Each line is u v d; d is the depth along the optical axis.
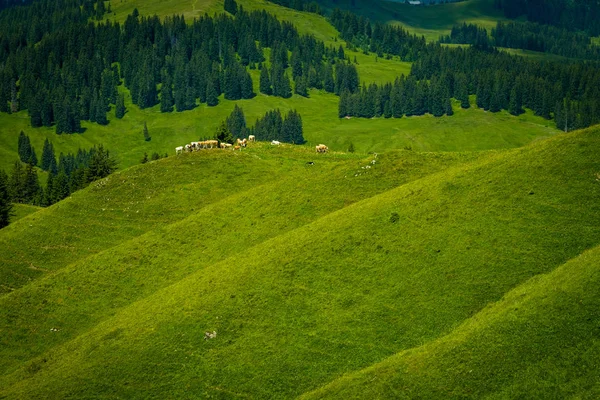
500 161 72.31
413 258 61.97
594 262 50.75
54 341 71.81
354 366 52.91
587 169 65.75
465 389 44.81
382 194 77.94
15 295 79.31
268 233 81.69
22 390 58.41
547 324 46.72
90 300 77.69
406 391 46.31
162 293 72.31
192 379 54.78
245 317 60.06
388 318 56.50
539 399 42.66
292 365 54.12
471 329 49.88
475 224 63.47
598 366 43.12
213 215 91.38
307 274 63.72
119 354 59.25
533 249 58.78
